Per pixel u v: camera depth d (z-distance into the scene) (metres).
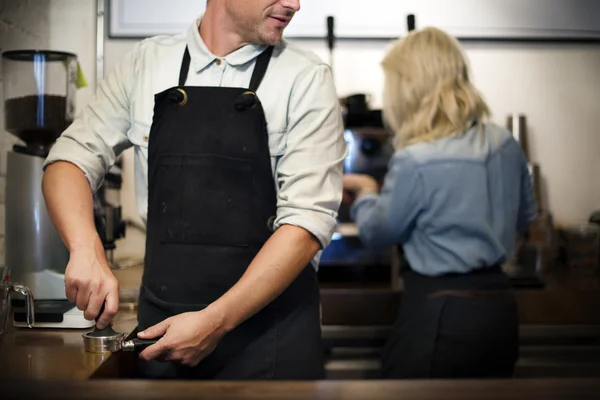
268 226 1.23
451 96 1.69
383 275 2.23
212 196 1.21
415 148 1.67
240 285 1.10
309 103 1.21
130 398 0.67
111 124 1.30
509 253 1.75
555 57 2.49
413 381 0.72
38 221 1.42
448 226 1.67
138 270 1.91
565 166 2.53
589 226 2.37
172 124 1.23
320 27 2.45
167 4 2.33
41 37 1.83
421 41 1.77
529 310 2.05
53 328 1.29
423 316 1.69
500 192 1.70
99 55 2.02
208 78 1.27
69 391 0.70
